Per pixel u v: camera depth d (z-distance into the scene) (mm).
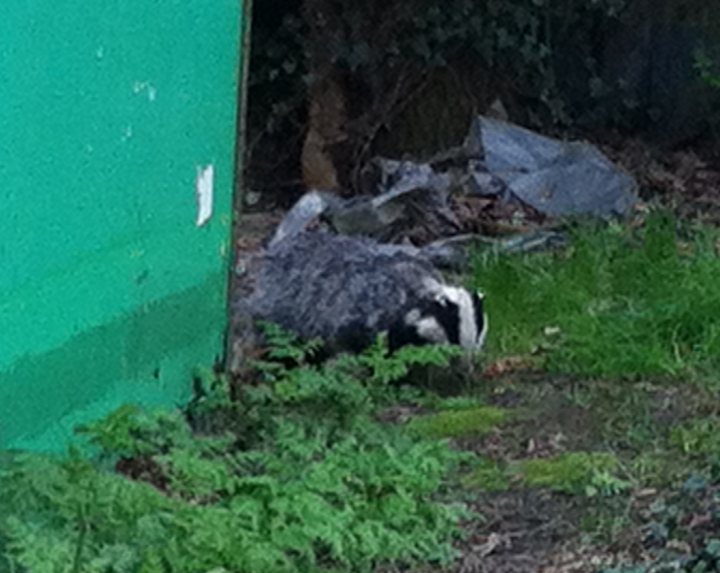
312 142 14391
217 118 8305
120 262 7312
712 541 6324
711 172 15109
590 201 13328
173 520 5883
